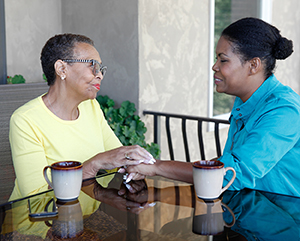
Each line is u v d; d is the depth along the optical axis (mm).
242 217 1144
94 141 1886
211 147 4180
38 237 1004
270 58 1474
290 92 1476
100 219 1123
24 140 1651
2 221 1115
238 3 4277
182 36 3607
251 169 1377
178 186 1441
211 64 3979
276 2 4898
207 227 1072
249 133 1438
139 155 1524
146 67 3295
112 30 3348
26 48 3508
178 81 3641
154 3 3277
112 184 1464
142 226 1077
